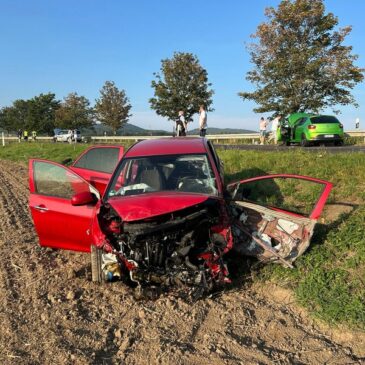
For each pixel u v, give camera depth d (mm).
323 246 5934
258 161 11664
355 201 7555
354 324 4438
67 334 4723
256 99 33000
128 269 5223
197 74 40844
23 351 4441
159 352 4273
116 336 4648
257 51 32594
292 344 4332
